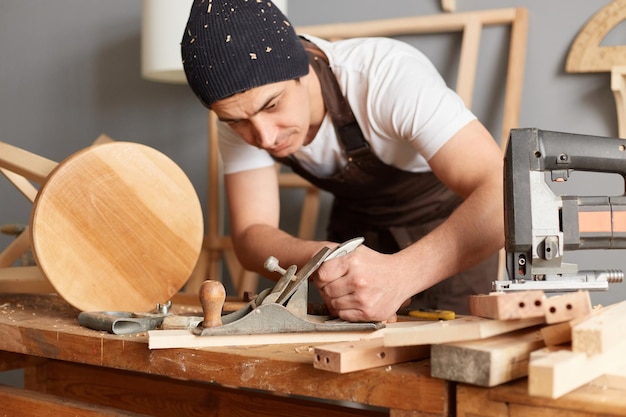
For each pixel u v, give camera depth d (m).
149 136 3.18
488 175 1.47
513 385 0.89
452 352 0.90
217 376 1.11
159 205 1.55
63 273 1.45
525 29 2.40
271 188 1.85
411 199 1.97
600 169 1.20
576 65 2.35
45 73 3.41
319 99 1.68
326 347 1.00
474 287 1.99
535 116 2.46
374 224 2.09
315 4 2.80
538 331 1.00
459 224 1.41
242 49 1.41
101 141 1.98
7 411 1.40
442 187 1.96
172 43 2.48
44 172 1.62
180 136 3.12
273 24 1.45
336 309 1.31
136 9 3.21
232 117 1.48
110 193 1.49
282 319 1.21
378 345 1.00
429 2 2.59
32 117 3.45
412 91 1.57
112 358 1.24
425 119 1.54
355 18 2.73
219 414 1.59
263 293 1.27
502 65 2.50
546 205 1.17
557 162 1.17
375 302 1.29
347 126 1.72
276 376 1.06
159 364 1.18
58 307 1.66
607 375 0.92
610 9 2.31
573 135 1.19
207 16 1.43
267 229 1.71
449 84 2.58
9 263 1.89
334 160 1.83
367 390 0.98
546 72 2.44
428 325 0.99
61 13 3.37
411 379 0.94
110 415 1.25
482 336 0.91
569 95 2.41
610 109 2.35
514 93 2.39
